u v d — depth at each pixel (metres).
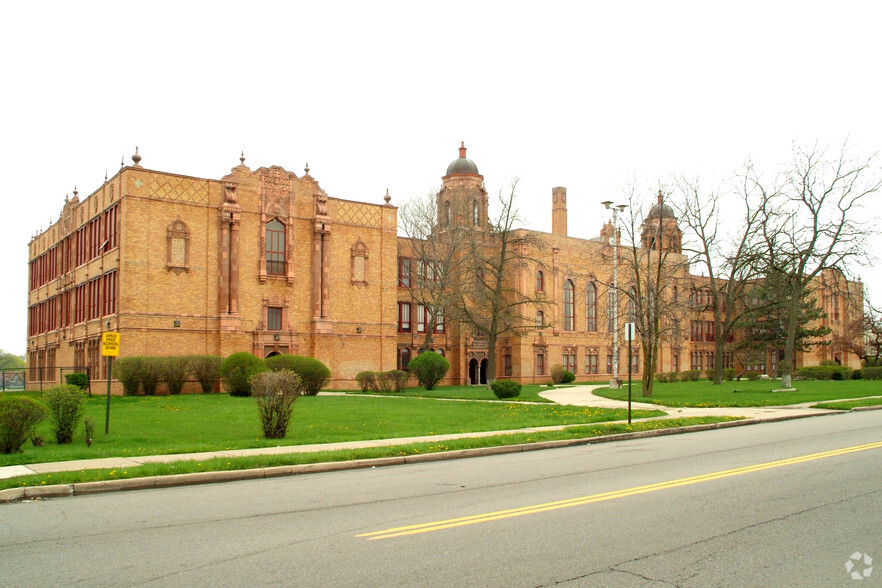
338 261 50.59
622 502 11.06
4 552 8.44
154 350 42.59
